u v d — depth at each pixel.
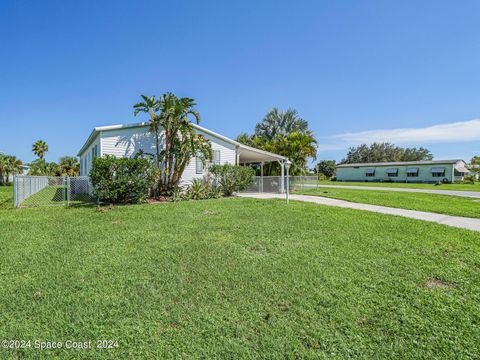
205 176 15.02
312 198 14.49
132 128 12.84
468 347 2.27
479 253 4.81
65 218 7.73
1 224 6.91
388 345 2.29
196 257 4.44
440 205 11.97
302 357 2.14
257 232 6.14
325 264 4.18
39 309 2.80
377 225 7.10
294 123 27.72
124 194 10.95
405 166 42.59
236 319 2.66
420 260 4.42
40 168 31.08
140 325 2.55
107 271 3.83
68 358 2.11
